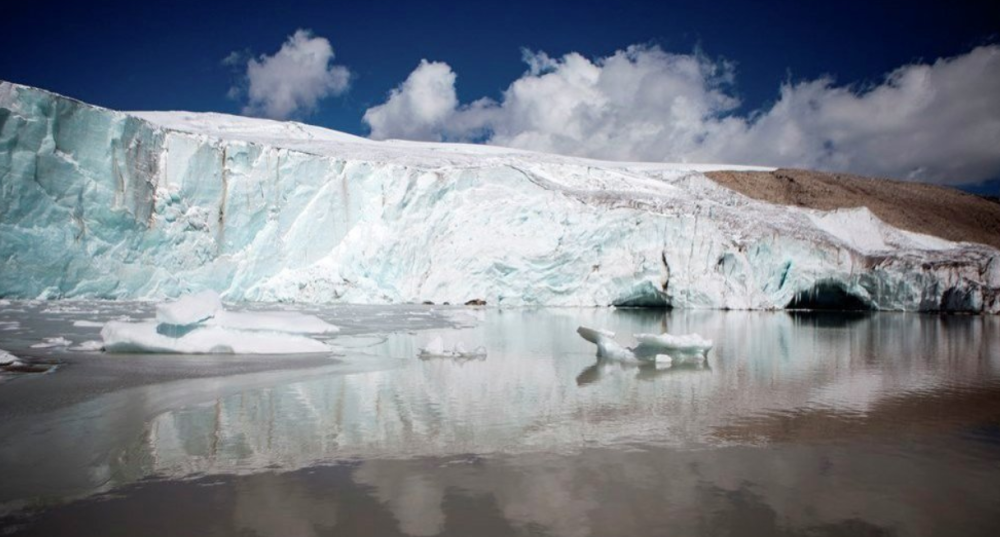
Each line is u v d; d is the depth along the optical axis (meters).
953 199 64.81
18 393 9.98
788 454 7.90
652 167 57.53
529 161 40.50
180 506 5.98
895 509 6.23
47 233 23.31
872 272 36.69
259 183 29.06
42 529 5.45
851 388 12.31
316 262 30.67
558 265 34.47
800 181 59.06
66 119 23.33
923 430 9.12
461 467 7.23
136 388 10.60
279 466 7.16
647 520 5.88
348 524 5.66
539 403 10.49
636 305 36.09
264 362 13.59
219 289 28.02
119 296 25.27
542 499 6.31
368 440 8.20
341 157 33.34
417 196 33.28
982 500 6.48
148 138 26.00
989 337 23.00
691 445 8.23
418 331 20.59
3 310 20.69
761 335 22.73
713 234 35.12
